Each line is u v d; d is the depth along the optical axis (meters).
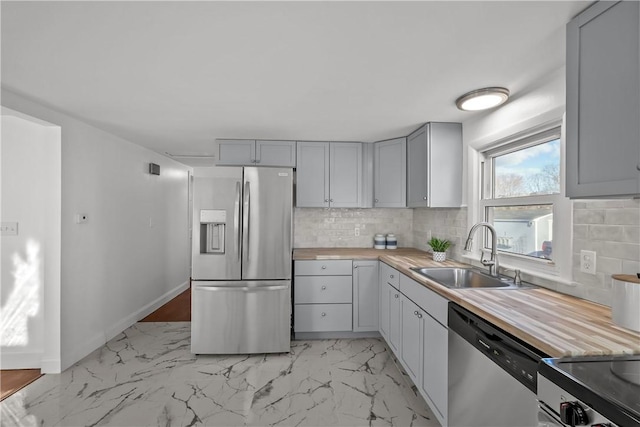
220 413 2.12
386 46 1.57
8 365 2.69
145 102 2.37
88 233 2.99
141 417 2.07
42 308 2.70
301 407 2.19
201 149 4.13
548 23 1.37
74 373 2.62
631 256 1.44
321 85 2.05
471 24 1.39
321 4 1.25
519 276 2.03
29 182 2.68
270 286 3.00
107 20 1.36
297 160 3.60
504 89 2.05
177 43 1.55
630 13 1.10
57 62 1.74
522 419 1.38
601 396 0.83
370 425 2.02
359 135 3.36
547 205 2.05
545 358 1.07
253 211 3.01
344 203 3.65
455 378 1.76
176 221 5.08
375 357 2.97
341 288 3.35
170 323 3.83
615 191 1.15
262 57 1.69
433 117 2.71
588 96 1.26
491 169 2.64
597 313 1.45
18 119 2.66
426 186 2.86
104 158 3.22
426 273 2.51
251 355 3.02
